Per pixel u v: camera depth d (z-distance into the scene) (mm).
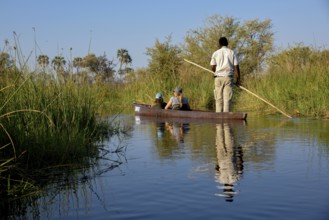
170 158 5355
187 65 23562
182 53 25078
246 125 9516
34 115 5824
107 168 4863
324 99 11867
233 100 16891
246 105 15398
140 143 6887
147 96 18641
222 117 11531
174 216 3033
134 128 9516
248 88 16688
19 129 5059
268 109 13703
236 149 5918
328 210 3066
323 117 11117
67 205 3410
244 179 4086
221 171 4469
